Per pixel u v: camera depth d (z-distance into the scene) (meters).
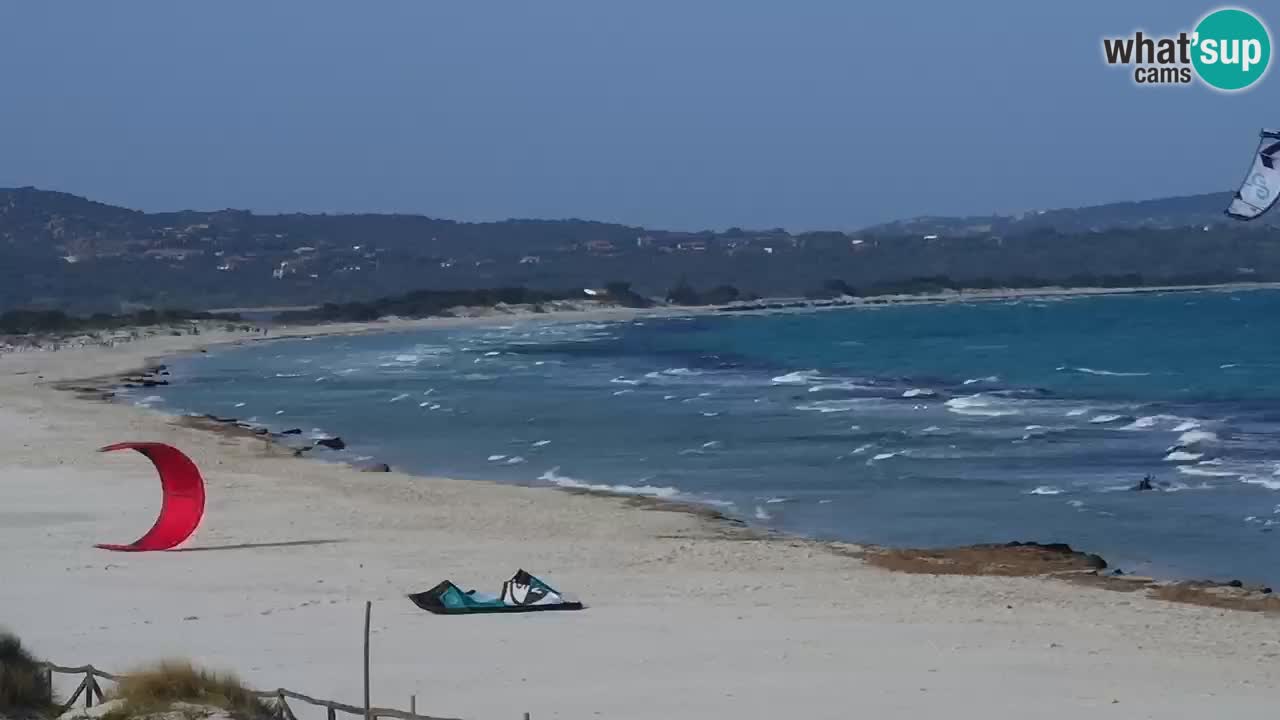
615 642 21.30
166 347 128.75
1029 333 141.50
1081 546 31.58
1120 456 45.66
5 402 67.44
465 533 31.81
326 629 22.05
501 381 83.19
